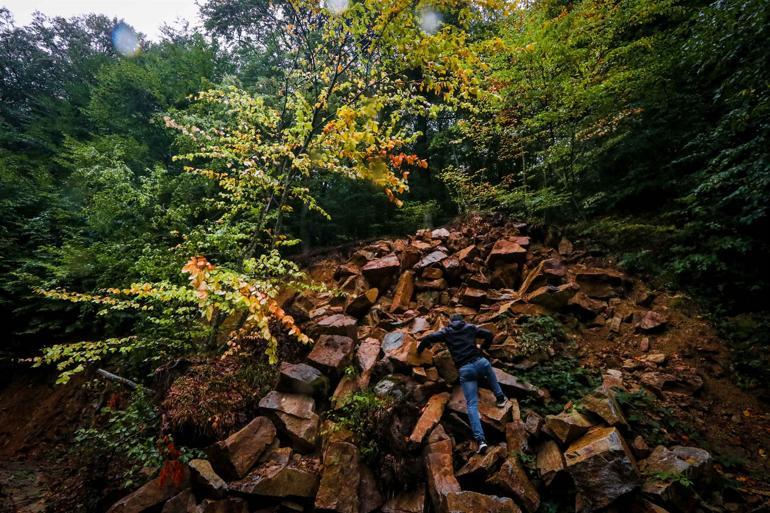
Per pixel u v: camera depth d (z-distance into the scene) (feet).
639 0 23.22
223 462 11.96
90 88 45.47
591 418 11.79
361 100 13.74
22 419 26.76
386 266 23.70
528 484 10.43
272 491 11.00
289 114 20.83
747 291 18.07
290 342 17.65
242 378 15.71
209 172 18.86
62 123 49.34
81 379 27.61
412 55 12.37
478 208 33.83
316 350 16.52
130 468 13.64
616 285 20.80
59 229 35.63
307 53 18.07
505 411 12.80
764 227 18.70
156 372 17.33
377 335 18.81
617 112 24.43
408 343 16.25
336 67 16.16
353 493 11.08
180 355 19.19
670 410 13.11
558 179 32.14
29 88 71.56
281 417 13.55
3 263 31.04
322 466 11.96
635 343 17.26
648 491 9.36
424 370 15.02
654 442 11.60
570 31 25.05
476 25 19.21
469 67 12.38
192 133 18.52
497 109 28.76
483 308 20.16
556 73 26.45
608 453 9.86
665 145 24.66
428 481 11.16
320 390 15.10
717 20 16.35
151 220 28.09
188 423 13.35
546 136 29.55
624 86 22.94
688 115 23.53
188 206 26.68
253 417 14.43
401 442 12.25
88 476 13.75
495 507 9.51
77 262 27.86
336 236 38.73
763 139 15.44
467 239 27.86
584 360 16.38
